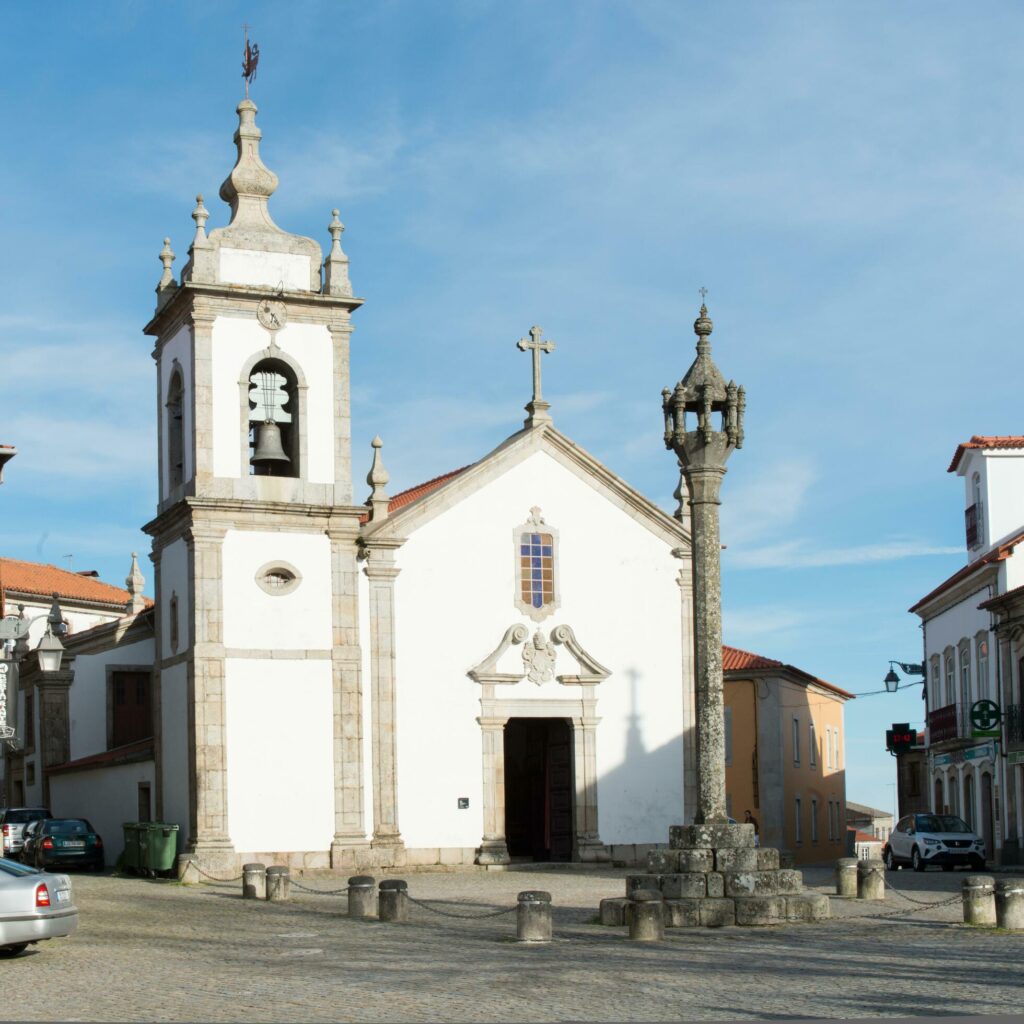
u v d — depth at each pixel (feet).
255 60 120.26
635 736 126.21
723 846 74.33
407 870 117.60
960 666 158.51
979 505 156.35
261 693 114.42
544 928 66.85
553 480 126.41
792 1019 44.78
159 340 124.36
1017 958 58.18
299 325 118.52
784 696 183.01
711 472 77.46
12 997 51.49
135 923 79.00
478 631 122.42
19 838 135.54
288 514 116.37
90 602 215.72
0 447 82.53
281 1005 48.93
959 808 158.40
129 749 131.85
